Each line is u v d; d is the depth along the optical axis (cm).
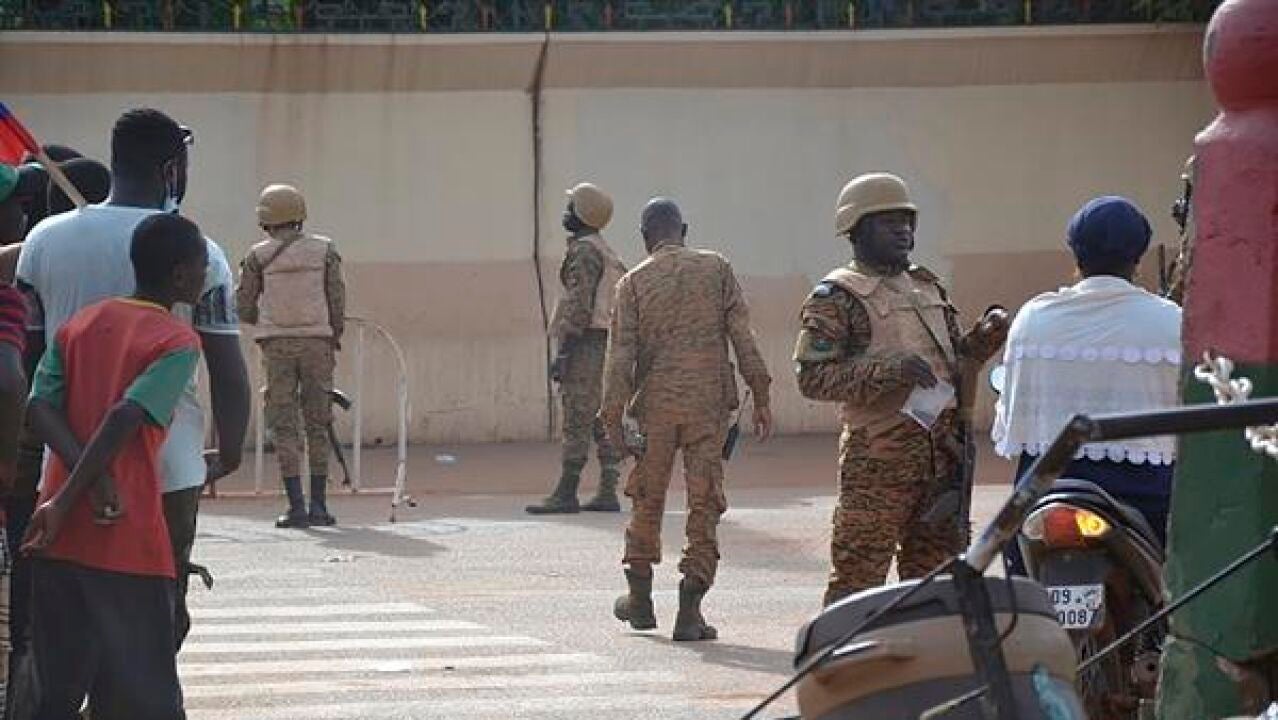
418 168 2620
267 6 2606
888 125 2698
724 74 2662
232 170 2586
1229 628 721
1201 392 727
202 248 902
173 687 869
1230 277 717
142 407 859
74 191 993
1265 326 707
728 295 1436
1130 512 888
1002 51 2689
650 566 1457
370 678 1304
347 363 2589
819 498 2147
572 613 1533
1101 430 517
